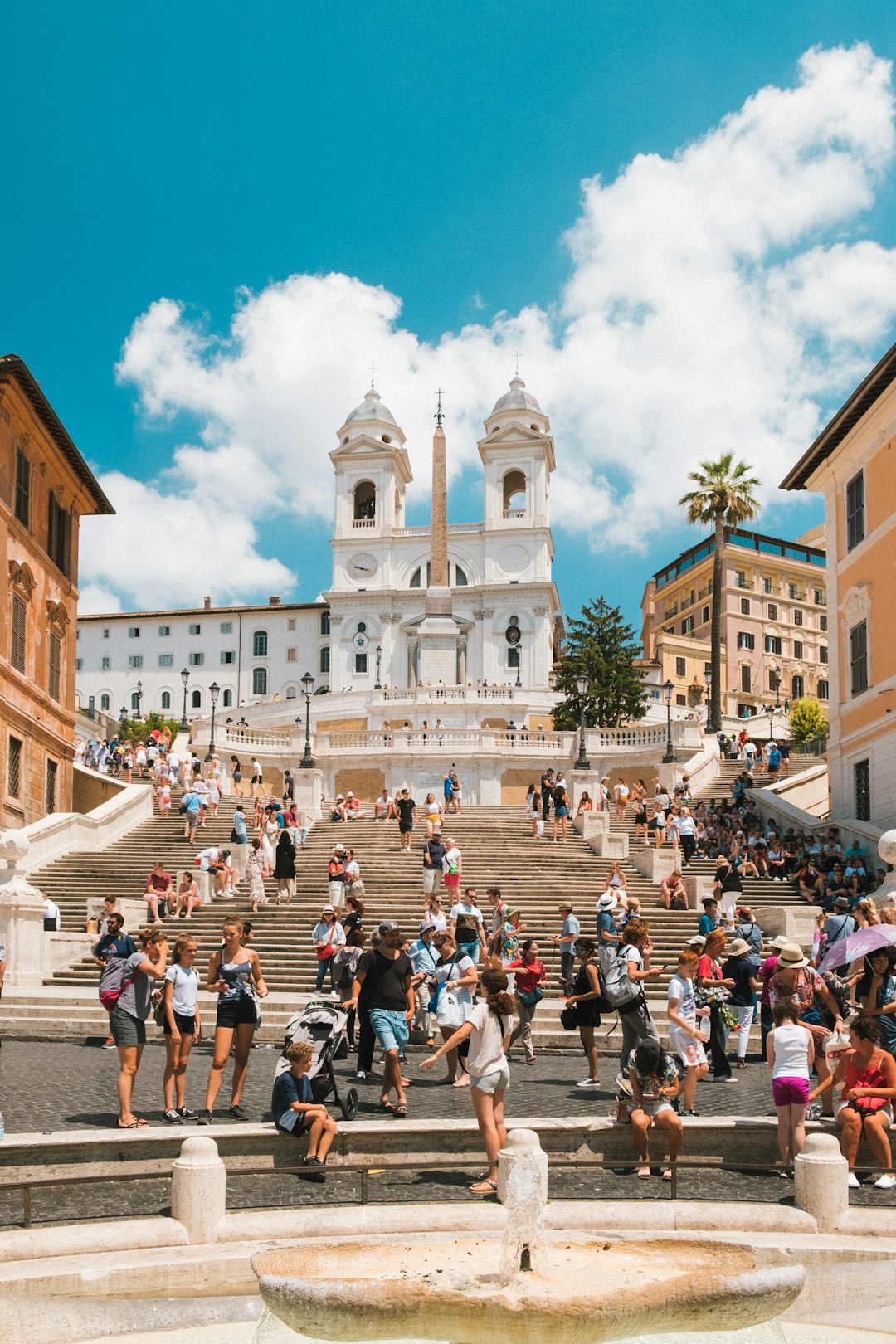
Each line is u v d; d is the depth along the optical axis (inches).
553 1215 352.5
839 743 1264.8
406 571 3666.3
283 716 2805.1
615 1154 420.2
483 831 1288.1
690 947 484.7
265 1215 341.7
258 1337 249.8
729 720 2824.8
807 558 4141.2
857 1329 316.5
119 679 3949.3
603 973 550.3
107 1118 451.8
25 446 1218.0
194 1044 668.7
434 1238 334.6
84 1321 298.7
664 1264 248.7
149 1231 328.5
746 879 1119.6
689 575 4052.7
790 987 418.9
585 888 1019.9
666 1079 405.1
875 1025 407.2
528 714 2871.6
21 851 820.0
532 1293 223.8
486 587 3553.2
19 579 1197.7
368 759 1915.6
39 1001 730.2
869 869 1098.7
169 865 1129.4
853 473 1244.5
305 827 1300.4
